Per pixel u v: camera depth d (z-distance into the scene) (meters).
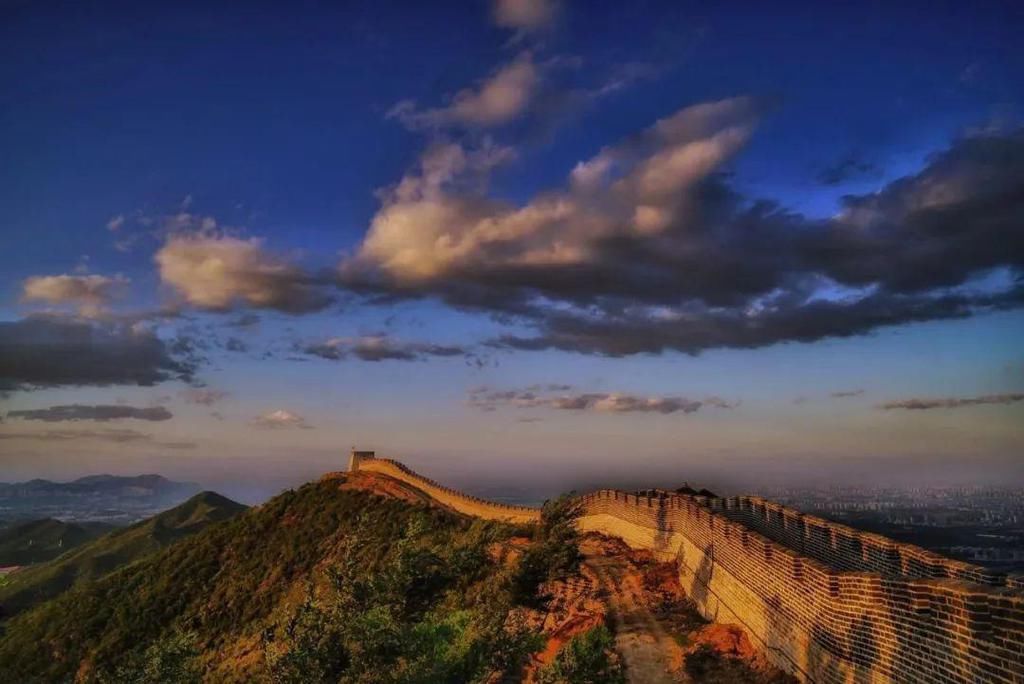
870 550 18.62
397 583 19.03
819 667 16.44
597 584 32.75
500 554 31.75
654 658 22.12
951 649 11.68
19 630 70.06
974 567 13.60
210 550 76.56
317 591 18.38
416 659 15.09
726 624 24.11
